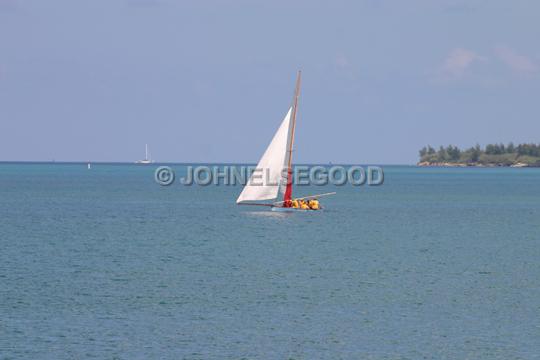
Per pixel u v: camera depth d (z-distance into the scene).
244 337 145.88
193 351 138.00
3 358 132.50
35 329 148.62
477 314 163.25
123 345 140.25
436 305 171.25
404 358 135.88
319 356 136.50
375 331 150.38
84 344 140.25
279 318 158.62
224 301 173.12
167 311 163.25
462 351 139.38
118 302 170.62
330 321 156.75
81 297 175.25
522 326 154.38
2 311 161.25
